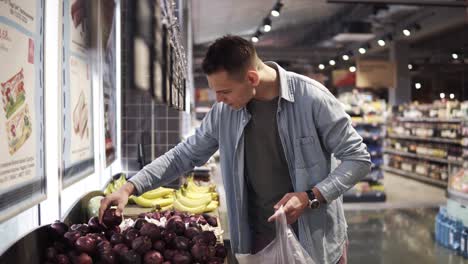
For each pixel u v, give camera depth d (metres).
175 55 2.34
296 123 1.91
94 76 2.94
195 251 1.60
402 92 14.55
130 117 4.20
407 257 5.26
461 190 5.67
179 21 2.65
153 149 4.26
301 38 14.05
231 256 1.82
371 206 8.61
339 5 10.23
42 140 1.83
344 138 1.90
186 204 2.99
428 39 13.95
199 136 2.14
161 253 1.60
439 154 11.88
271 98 1.92
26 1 1.65
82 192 2.91
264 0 9.41
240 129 1.97
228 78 1.67
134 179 1.98
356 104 9.89
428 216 7.67
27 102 1.66
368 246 5.73
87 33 2.63
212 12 10.43
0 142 1.42
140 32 1.04
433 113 12.53
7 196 1.46
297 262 1.76
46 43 2.06
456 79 13.58
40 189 1.80
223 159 2.07
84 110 2.56
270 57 15.20
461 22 11.67
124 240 1.61
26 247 1.44
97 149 3.21
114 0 3.26
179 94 2.90
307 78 1.95
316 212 1.93
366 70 10.64
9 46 1.49
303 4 10.05
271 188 2.03
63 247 1.58
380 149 9.54
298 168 1.92
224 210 5.75
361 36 11.74
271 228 2.07
